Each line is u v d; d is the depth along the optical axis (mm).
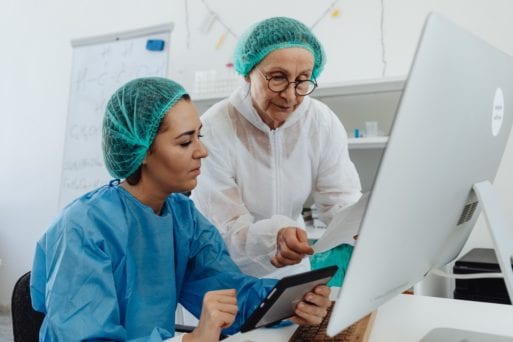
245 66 1314
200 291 1017
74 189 2516
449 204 606
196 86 2342
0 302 3229
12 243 3221
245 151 1463
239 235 1334
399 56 2201
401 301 922
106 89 2482
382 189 473
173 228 1003
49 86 3098
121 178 1005
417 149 489
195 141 942
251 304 921
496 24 2010
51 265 834
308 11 2393
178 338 727
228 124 1462
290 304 754
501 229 621
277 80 1229
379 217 488
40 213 3141
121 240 874
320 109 1497
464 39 509
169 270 956
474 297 1502
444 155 538
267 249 1267
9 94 3221
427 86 468
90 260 805
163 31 2367
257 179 1489
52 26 3078
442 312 854
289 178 1504
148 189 963
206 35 2645
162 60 2350
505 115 668
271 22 1269
